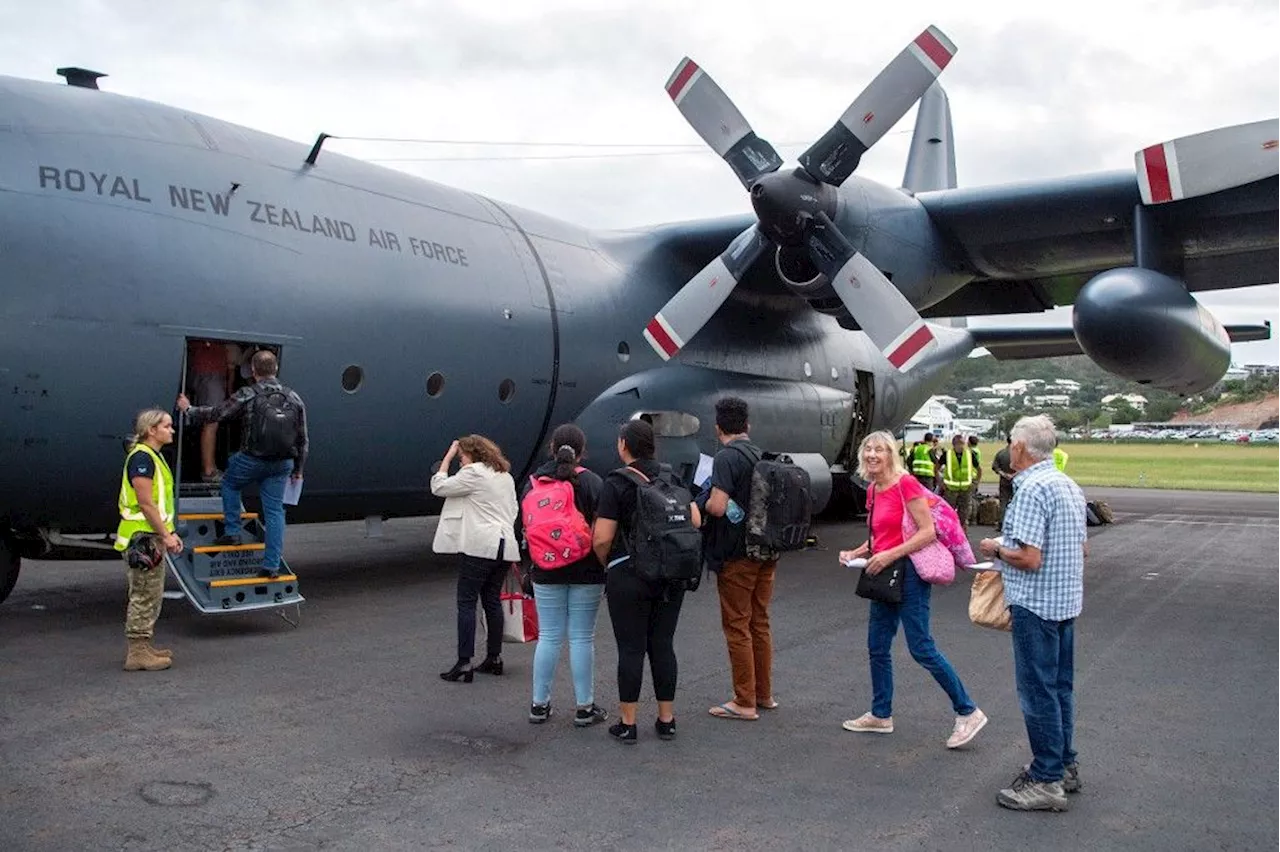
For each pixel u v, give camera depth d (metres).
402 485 9.26
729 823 4.07
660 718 5.12
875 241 10.51
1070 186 10.54
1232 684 6.34
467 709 5.59
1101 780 4.60
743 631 5.44
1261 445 80.62
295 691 5.86
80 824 3.89
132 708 5.44
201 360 8.18
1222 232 10.90
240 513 7.36
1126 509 22.31
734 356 12.34
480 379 9.47
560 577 5.22
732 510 5.34
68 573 10.19
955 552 5.04
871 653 5.24
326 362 8.17
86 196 6.97
